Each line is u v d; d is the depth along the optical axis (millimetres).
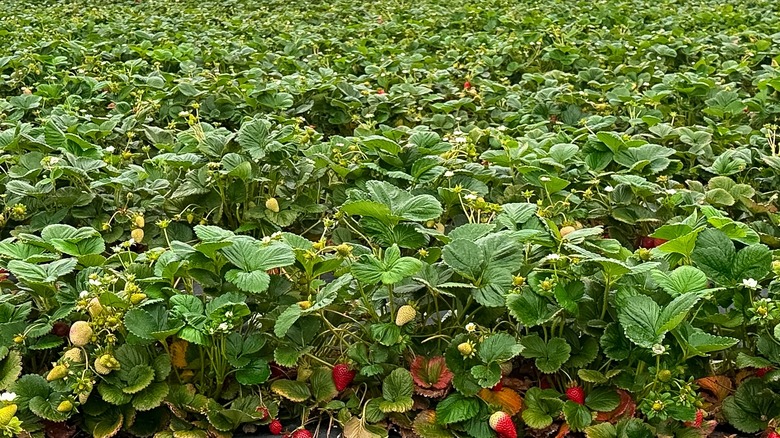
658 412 1335
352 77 3398
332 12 5578
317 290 1581
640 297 1361
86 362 1375
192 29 4805
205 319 1381
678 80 2975
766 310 1376
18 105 2766
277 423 1438
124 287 1498
